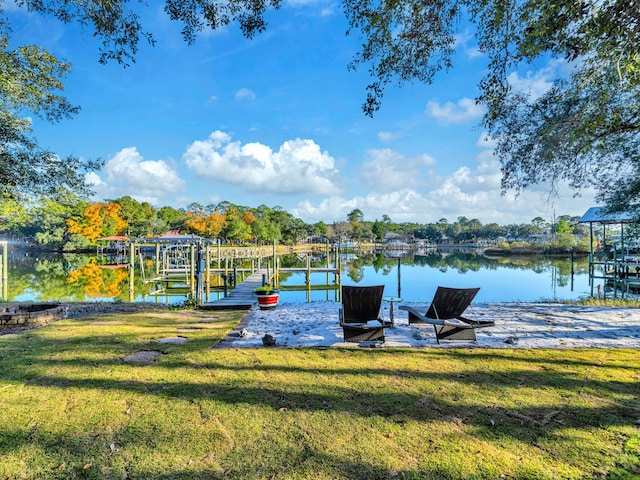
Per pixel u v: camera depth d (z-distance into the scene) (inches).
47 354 156.9
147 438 89.6
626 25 109.3
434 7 147.3
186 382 125.6
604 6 114.3
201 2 162.2
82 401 109.8
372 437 90.2
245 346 174.7
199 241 820.6
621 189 313.4
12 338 187.0
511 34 140.3
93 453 83.3
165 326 225.6
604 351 165.9
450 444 87.0
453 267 1215.6
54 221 1774.1
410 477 74.6
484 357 157.1
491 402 110.3
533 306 302.7
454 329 183.6
